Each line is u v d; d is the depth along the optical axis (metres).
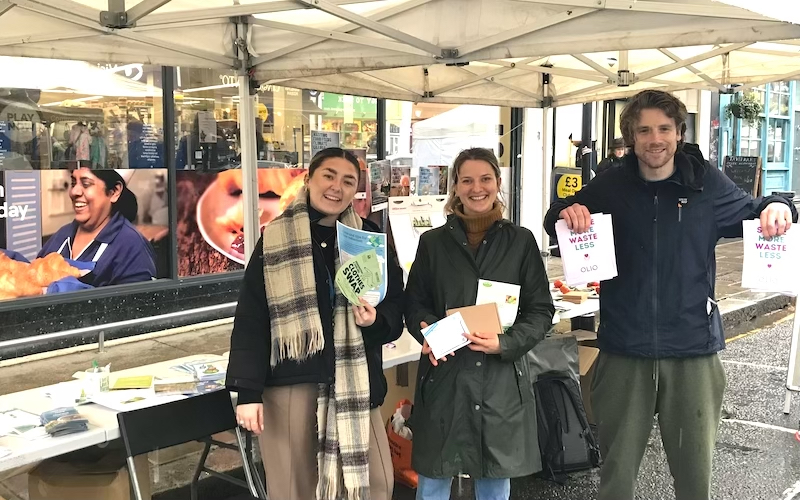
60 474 2.99
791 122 16.66
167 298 6.89
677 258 2.75
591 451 4.13
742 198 2.78
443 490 2.91
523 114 9.92
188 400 2.82
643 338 2.79
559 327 6.39
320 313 2.62
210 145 7.18
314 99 7.91
